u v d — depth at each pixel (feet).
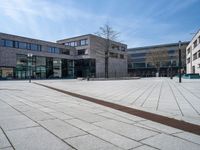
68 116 20.53
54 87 61.31
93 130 15.62
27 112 22.33
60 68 192.13
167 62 256.52
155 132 15.12
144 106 27.20
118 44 231.71
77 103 29.50
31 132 14.97
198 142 13.00
